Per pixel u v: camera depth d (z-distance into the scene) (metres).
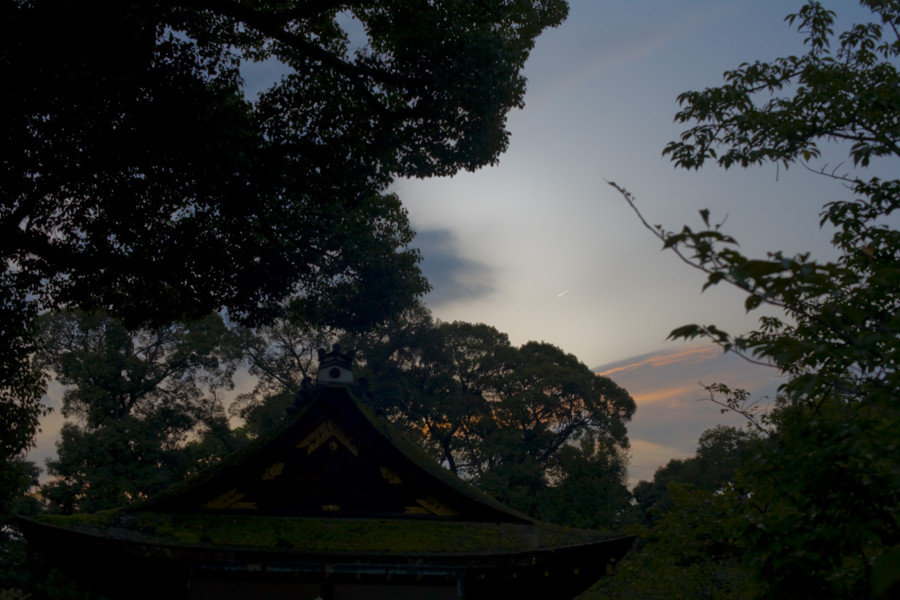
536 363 52.06
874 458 4.64
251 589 7.82
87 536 7.32
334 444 8.83
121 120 14.03
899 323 4.29
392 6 15.40
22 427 17.14
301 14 15.02
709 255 4.07
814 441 5.13
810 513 5.16
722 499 9.48
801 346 4.52
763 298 4.13
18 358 16.47
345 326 23.06
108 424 36.84
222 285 16.94
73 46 12.43
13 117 12.68
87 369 37.75
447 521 8.64
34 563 28.98
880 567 2.38
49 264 15.64
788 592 4.77
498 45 15.59
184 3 13.80
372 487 8.76
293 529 8.10
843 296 6.34
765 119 9.95
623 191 4.29
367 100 16.27
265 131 16.56
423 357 50.25
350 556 7.62
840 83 9.35
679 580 10.64
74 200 15.73
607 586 14.94
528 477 41.78
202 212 16.30
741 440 36.81
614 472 38.22
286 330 46.28
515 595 8.42
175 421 40.28
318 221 18.17
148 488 35.81
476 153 17.36
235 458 8.83
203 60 14.55
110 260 15.34
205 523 8.11
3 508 17.64
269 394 48.19
